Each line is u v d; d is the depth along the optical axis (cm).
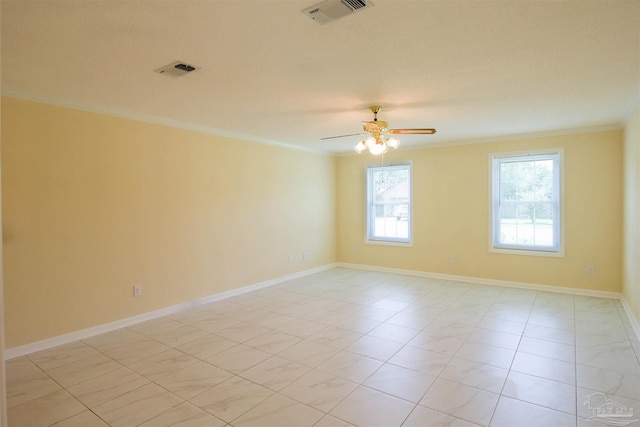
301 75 297
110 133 393
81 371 301
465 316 428
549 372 291
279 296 523
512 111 411
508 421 229
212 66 278
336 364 310
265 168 581
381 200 699
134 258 413
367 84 320
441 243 627
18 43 236
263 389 271
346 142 606
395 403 251
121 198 402
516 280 563
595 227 504
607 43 243
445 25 219
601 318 415
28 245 336
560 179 524
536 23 217
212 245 499
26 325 335
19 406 252
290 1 192
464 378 284
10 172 326
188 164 470
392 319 421
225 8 198
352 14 205
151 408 249
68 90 329
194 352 336
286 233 621
